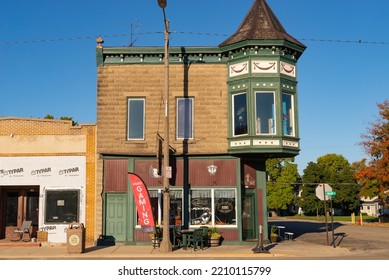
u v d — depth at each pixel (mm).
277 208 77250
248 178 21000
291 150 20047
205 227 19578
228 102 20703
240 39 20188
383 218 48594
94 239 20062
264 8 21641
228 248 18688
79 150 20656
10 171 20562
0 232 21141
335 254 17344
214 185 20453
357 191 76312
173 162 20562
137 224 20141
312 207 76750
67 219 20328
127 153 20391
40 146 20703
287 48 20500
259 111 20094
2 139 20719
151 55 21016
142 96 20891
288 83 20516
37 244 19875
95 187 20422
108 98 20844
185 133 20734
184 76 20969
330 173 78688
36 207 21344
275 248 18672
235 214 20344
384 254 17531
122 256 16484
